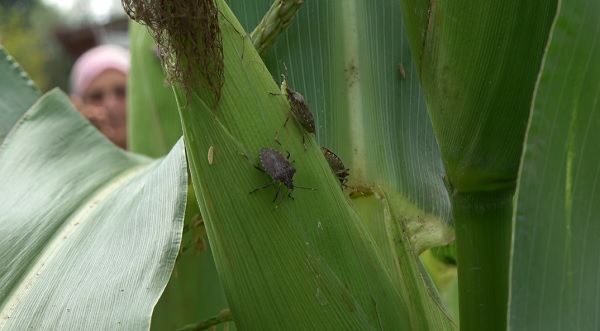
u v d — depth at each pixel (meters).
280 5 0.39
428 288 0.44
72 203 0.42
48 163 0.45
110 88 0.99
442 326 0.41
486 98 0.35
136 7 0.33
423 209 0.44
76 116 0.48
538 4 0.34
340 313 0.36
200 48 0.34
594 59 0.30
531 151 0.30
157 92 0.60
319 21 0.45
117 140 0.98
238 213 0.35
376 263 0.37
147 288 0.35
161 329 0.49
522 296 0.30
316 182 0.36
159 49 0.34
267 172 0.35
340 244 0.36
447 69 0.35
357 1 0.45
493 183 0.36
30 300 0.36
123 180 0.44
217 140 0.35
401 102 0.45
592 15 0.30
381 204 0.41
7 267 0.38
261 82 0.36
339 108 0.44
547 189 0.30
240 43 0.35
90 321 0.34
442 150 0.37
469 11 0.34
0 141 0.51
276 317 0.36
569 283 0.30
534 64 0.35
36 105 0.48
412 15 0.36
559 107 0.30
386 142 0.44
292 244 0.35
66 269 0.37
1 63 0.54
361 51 0.45
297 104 0.36
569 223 0.30
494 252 0.37
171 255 0.35
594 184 0.30
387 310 0.37
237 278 0.36
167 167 0.39
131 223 0.37
